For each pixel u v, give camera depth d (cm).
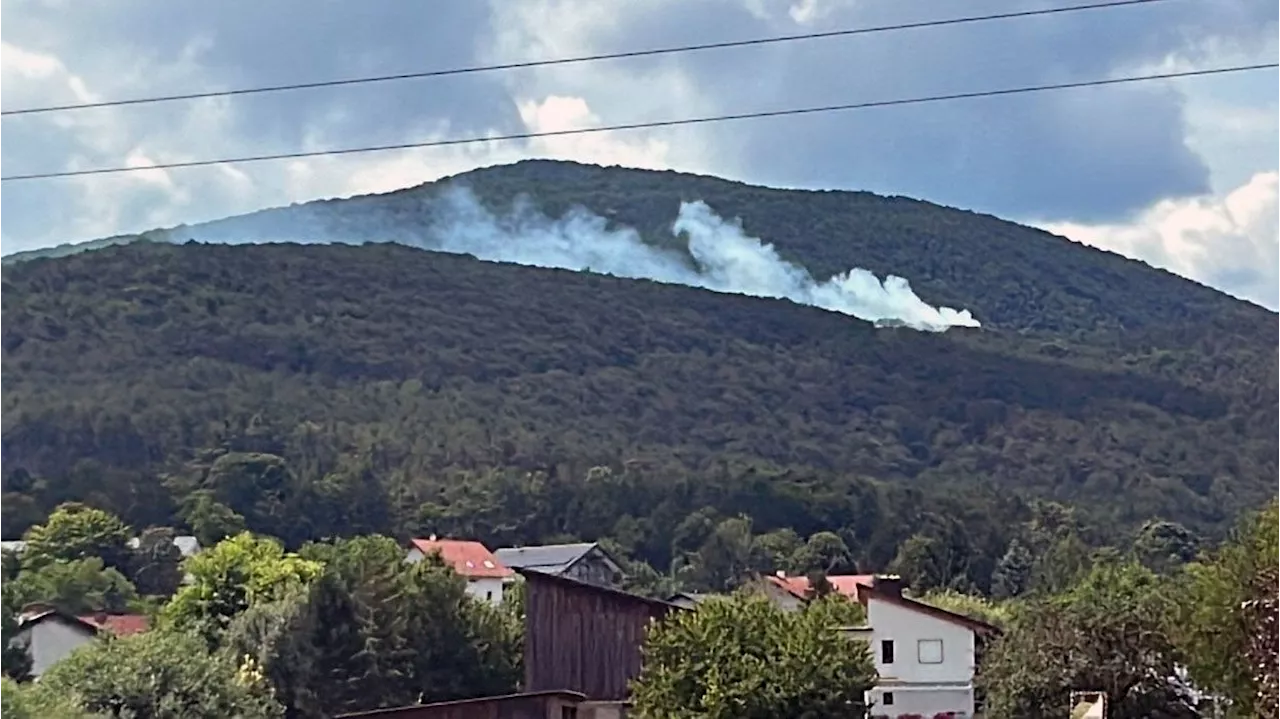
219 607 9631
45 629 8088
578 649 6538
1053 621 5828
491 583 12744
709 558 14650
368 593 7944
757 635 4925
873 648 6669
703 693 4859
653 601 6556
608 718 6112
